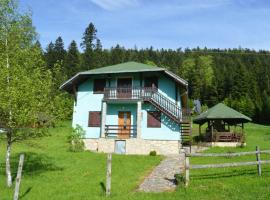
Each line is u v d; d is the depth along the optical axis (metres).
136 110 34.25
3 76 16.25
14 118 16.36
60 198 14.35
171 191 14.91
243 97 89.19
